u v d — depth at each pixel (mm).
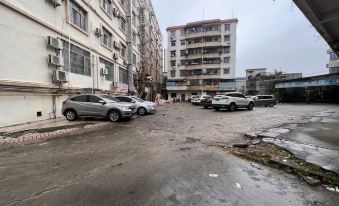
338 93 31422
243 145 5906
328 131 8031
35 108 10086
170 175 3859
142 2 32781
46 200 2990
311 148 5617
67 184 3502
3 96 8266
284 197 3115
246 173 4008
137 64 29875
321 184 3572
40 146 5965
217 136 7324
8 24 8477
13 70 8703
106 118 11328
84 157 4953
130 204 2873
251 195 3154
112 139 6859
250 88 49156
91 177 3777
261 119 11992
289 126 9344
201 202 2932
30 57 9641
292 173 4055
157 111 18141
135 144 6203
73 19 13641
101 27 17766
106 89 18844
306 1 6379
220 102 18141
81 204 2875
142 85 29719
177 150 5555
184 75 50031
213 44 46031
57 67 11477
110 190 3275
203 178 3738
